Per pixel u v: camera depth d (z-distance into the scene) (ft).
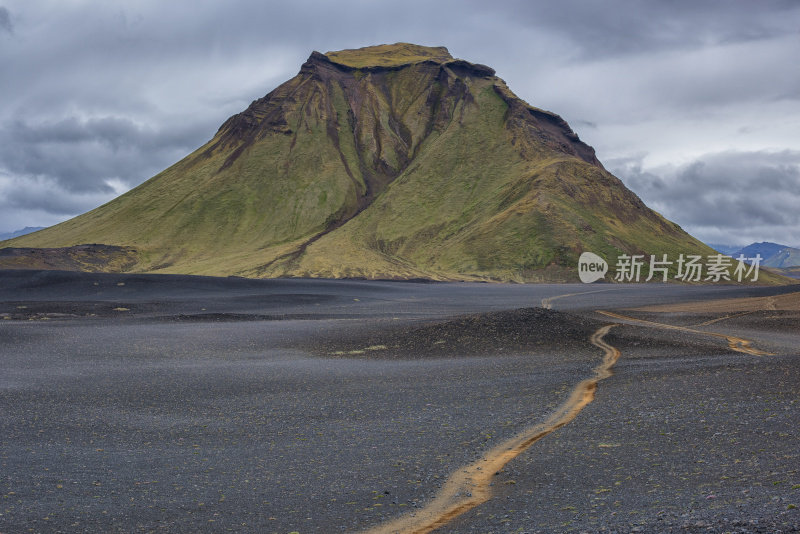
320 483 39.47
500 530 28.91
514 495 34.94
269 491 38.04
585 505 31.71
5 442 52.54
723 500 29.53
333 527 31.42
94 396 74.74
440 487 37.60
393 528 30.86
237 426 58.59
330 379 86.69
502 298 294.87
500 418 57.47
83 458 47.19
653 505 30.19
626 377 76.38
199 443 52.11
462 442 49.01
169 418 62.54
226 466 44.45
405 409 64.54
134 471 43.34
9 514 33.83
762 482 31.99
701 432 45.29
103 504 35.73
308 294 275.59
